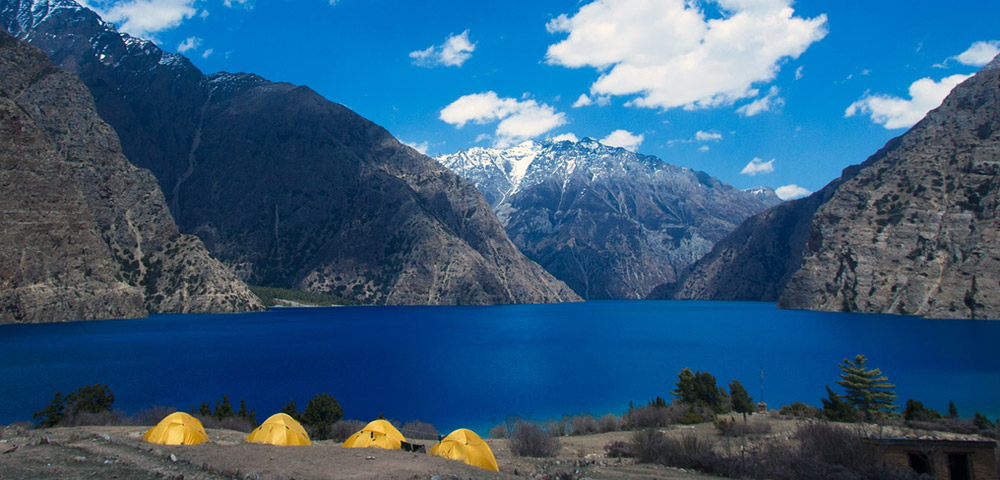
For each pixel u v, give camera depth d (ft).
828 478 95.66
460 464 91.45
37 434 113.09
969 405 223.10
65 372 297.94
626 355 399.24
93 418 159.74
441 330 604.90
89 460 85.05
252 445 102.32
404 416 211.82
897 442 104.22
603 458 116.88
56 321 566.36
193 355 373.20
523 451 123.65
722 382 284.82
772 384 279.28
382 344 462.19
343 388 267.80
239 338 489.67
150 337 479.82
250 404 225.97
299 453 94.53
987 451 100.53
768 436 141.69
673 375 311.06
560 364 356.59
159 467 82.17
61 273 588.50
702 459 105.91
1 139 563.89
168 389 256.52
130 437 113.09
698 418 175.83
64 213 598.75
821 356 382.22
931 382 277.44
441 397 249.14
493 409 225.56
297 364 344.69
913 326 563.07
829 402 186.60
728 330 588.50
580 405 234.17
